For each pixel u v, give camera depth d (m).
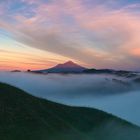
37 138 71.50
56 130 79.25
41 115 84.94
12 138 67.75
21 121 75.81
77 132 84.50
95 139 98.50
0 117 74.00
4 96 84.44
